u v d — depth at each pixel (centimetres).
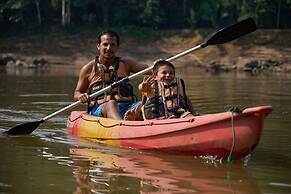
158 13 5294
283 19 5253
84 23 5394
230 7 5144
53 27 5262
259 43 4681
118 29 5234
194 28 5225
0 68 3525
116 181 536
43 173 568
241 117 608
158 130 682
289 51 4581
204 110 1159
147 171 580
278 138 796
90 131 790
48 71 3177
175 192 500
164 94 719
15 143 749
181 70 3725
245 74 3155
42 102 1299
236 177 558
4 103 1264
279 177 561
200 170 587
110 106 792
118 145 730
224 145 619
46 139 783
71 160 636
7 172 572
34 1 5309
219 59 4472
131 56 4831
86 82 857
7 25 5262
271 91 1722
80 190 502
